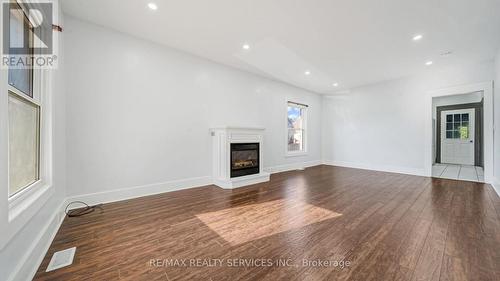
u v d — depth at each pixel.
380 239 1.79
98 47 2.65
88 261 1.47
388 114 5.19
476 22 2.52
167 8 2.29
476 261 1.46
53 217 1.83
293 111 5.88
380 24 2.59
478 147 6.00
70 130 2.45
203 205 2.68
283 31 2.78
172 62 3.33
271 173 5.04
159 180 3.21
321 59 3.76
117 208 2.53
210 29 2.75
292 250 1.62
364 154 5.69
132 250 1.62
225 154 3.63
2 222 0.98
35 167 1.67
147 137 3.08
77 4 2.22
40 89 1.75
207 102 3.80
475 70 3.92
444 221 2.17
